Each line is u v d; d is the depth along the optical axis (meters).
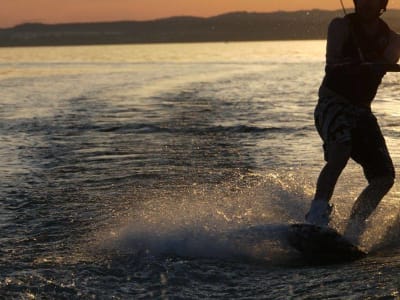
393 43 8.80
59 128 22.97
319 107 8.91
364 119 8.80
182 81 52.28
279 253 8.11
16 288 6.72
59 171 14.66
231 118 25.03
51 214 10.51
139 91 41.84
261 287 6.78
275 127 21.89
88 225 9.72
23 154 17.31
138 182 13.04
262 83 47.69
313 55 132.25
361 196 9.02
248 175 13.52
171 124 23.41
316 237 7.75
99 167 15.05
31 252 8.34
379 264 7.45
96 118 25.92
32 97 37.81
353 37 8.63
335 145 8.69
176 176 13.61
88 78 58.31
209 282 7.00
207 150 17.39
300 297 6.35
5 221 10.11
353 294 6.32
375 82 8.80
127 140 19.72
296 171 13.97
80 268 7.48
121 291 6.69
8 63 103.62
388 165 8.99
